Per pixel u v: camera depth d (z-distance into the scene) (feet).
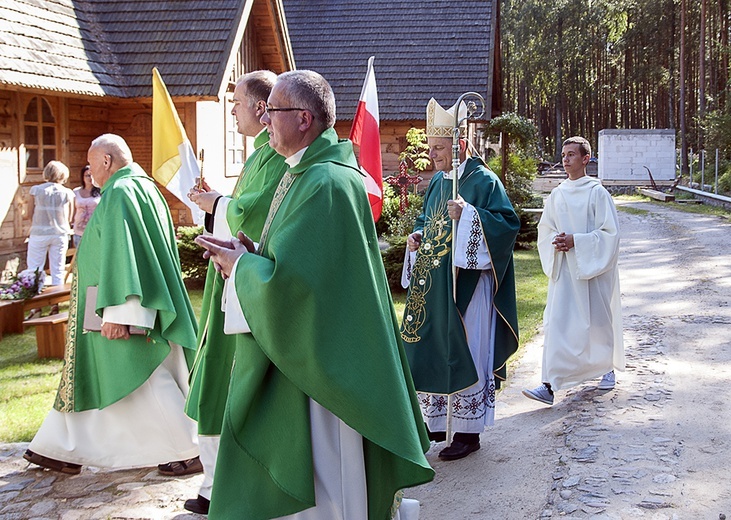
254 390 10.19
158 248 15.26
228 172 48.98
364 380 9.86
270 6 51.39
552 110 226.58
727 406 18.53
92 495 14.82
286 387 10.21
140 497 14.69
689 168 134.82
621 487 14.19
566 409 19.21
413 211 42.91
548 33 193.98
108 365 14.93
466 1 79.71
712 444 16.08
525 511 13.92
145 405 15.29
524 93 221.05
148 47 45.57
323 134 10.63
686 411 18.24
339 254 9.87
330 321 9.78
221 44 45.34
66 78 39.91
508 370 23.36
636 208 85.71
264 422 10.27
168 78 44.06
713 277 39.40
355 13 81.25
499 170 61.72
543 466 15.78
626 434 16.87
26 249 40.19
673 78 163.22
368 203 10.66
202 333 13.91
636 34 175.52
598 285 19.69
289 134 10.55
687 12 154.20
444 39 76.95
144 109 45.06
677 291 35.42
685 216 75.56
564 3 189.16
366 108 20.18
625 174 114.93
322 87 10.62
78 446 15.33
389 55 76.69
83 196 34.88
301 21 81.71
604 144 115.03
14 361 25.36
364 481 10.55
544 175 148.36
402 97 72.69
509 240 16.60
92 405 15.21
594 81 203.92
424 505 14.46
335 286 9.82
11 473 15.87
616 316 20.45
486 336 16.75
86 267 15.11
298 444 10.09
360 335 9.93
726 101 116.67
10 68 36.50
